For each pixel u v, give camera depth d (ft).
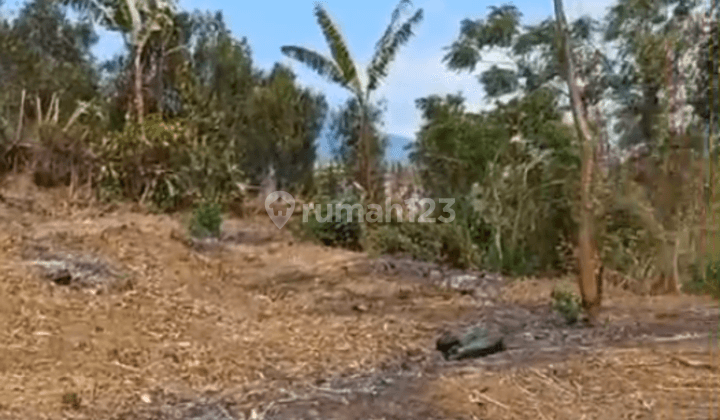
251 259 34.60
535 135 45.37
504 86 57.21
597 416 13.28
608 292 28.55
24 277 24.99
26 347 18.74
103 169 51.44
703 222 29.25
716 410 13.10
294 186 71.77
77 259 27.81
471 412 13.78
